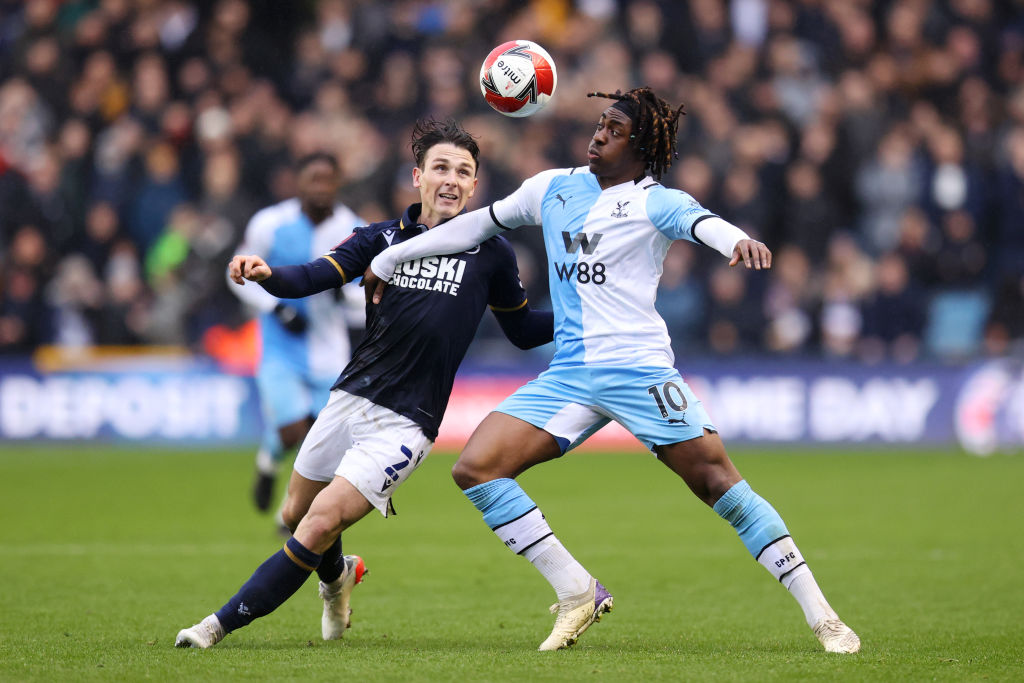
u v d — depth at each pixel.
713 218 18.53
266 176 58.03
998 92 67.31
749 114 60.88
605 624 22.41
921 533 33.84
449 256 19.77
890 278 56.12
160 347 55.25
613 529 34.66
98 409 54.56
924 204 59.38
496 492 19.31
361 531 34.31
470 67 61.66
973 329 57.88
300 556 18.62
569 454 54.94
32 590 25.30
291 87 64.25
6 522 35.25
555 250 19.80
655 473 48.12
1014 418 55.28
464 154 19.89
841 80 64.19
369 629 21.81
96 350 55.38
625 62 62.59
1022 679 16.59
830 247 57.38
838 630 18.84
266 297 32.88
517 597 25.20
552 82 21.16
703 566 29.03
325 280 19.91
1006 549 31.30
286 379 33.31
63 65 64.00
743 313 55.22
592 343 19.45
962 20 68.25
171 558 29.56
